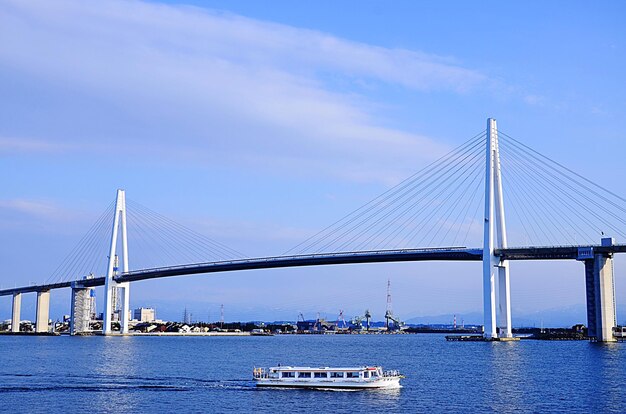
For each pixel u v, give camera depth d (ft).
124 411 302.04
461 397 337.11
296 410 302.45
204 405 315.58
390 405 314.35
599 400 326.44
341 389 363.15
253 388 369.50
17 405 317.01
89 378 420.77
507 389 365.81
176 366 517.96
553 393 349.41
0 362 545.85
